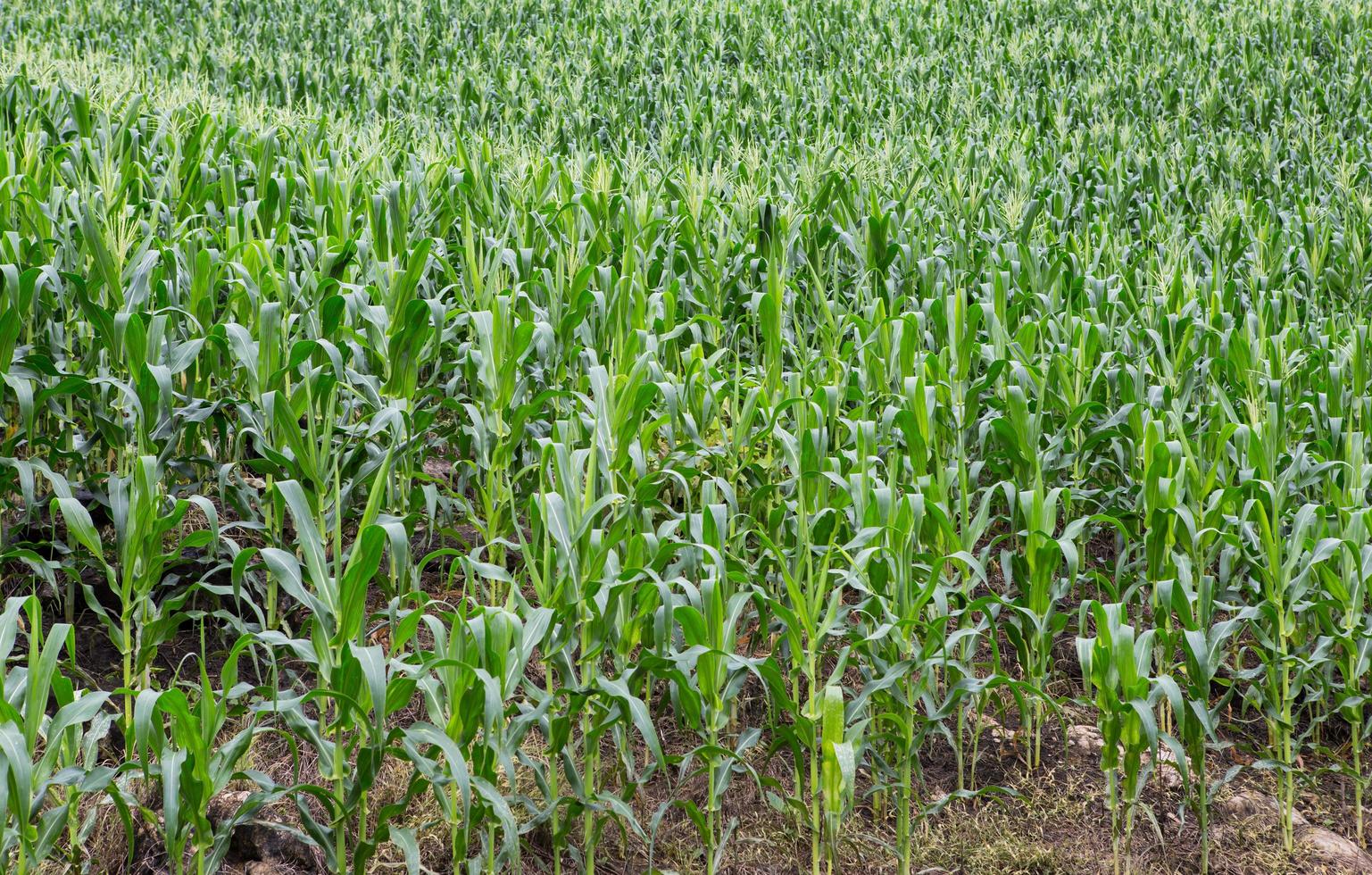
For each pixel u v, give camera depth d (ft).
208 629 15.16
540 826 12.10
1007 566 14.02
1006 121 42.80
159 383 13.47
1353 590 12.96
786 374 18.52
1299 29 58.29
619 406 13.50
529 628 10.59
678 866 12.12
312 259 19.97
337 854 10.48
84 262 17.04
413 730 9.89
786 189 28.50
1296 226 28.37
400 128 34.65
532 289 19.57
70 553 13.88
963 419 15.84
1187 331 17.80
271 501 14.23
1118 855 12.81
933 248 24.45
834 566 13.88
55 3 57.93
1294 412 17.31
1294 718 15.21
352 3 62.28
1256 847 13.01
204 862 9.96
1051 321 18.90
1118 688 11.44
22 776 8.54
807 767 13.64
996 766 14.05
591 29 58.29
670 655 11.14
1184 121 44.55
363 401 15.21
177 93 29.40
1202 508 14.96
